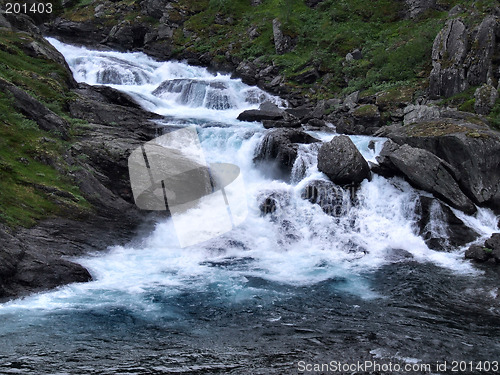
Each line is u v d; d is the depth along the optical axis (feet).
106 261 39.81
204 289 35.86
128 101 71.92
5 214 39.01
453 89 70.38
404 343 28.35
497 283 38.14
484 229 48.75
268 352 27.09
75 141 52.95
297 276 39.22
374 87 78.48
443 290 36.81
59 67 68.64
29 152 47.09
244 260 42.55
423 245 46.96
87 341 27.73
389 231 48.65
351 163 51.44
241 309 32.73
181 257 42.14
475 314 32.68
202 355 26.58
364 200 51.24
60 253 38.58
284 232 47.85
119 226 44.73
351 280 38.58
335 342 28.37
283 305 33.55
